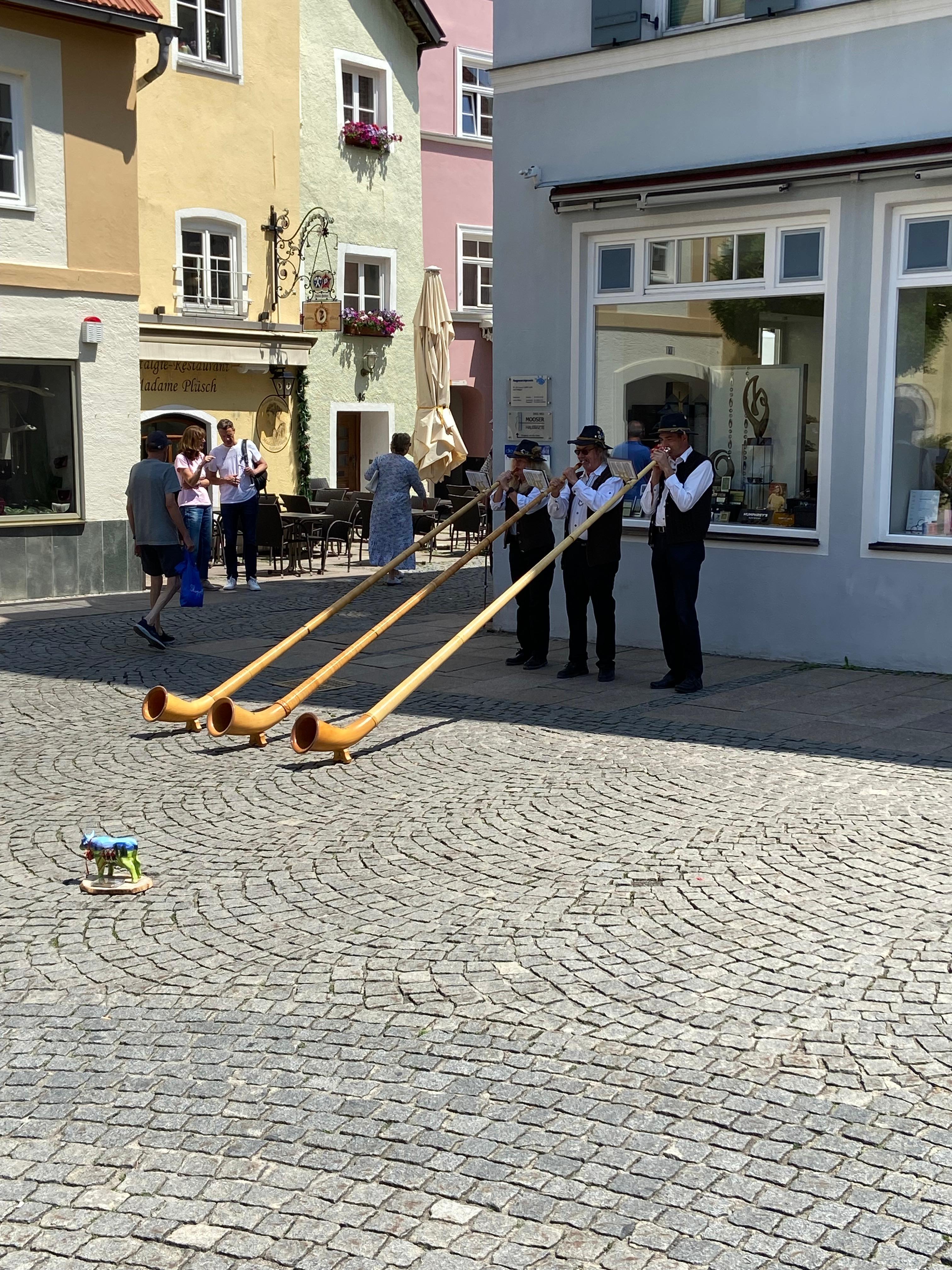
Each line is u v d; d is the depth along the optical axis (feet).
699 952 16.94
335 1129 12.96
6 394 50.96
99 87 52.49
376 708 27.12
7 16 49.37
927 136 33.53
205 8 72.43
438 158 92.73
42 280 51.16
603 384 40.75
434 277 75.51
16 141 50.70
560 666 36.94
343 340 82.94
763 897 18.79
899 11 33.58
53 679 35.65
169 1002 15.97
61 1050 14.78
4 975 16.89
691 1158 12.31
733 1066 13.99
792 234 36.35
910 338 34.63
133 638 42.47
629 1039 14.65
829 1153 12.34
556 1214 11.50
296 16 77.15
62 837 22.31
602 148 39.58
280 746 28.27
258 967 16.88
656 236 39.06
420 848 21.34
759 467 37.63
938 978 16.01
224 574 62.18
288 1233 11.34
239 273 75.15
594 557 33.94
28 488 51.88
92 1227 11.51
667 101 38.09
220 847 21.65
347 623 45.73
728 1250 10.96
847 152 34.42
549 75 40.34
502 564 43.60
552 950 17.12
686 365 38.83
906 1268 10.70
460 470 88.43
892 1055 14.16
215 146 73.26
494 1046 14.58
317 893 19.42
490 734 28.78
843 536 35.73
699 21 37.55
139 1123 13.19
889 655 35.24
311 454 81.15
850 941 17.16
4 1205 11.85
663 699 32.04
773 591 37.17
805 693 32.53
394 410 86.94
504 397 42.63
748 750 26.91
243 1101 13.56
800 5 35.24
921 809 22.70
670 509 32.27
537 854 20.88
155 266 70.85
